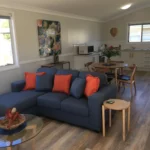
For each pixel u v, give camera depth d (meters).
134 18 7.68
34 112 3.28
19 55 4.41
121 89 4.91
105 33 8.61
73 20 6.41
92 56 7.25
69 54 6.43
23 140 1.91
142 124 2.96
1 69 3.99
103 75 3.29
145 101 3.97
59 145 2.47
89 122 2.78
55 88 3.46
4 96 3.28
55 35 5.61
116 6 6.25
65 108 2.93
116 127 2.92
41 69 3.94
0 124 2.02
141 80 5.82
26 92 3.47
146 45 7.68
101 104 2.67
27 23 4.55
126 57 7.67
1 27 3.98
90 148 2.38
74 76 3.48
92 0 4.96
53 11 5.29
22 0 3.94
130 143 2.46
